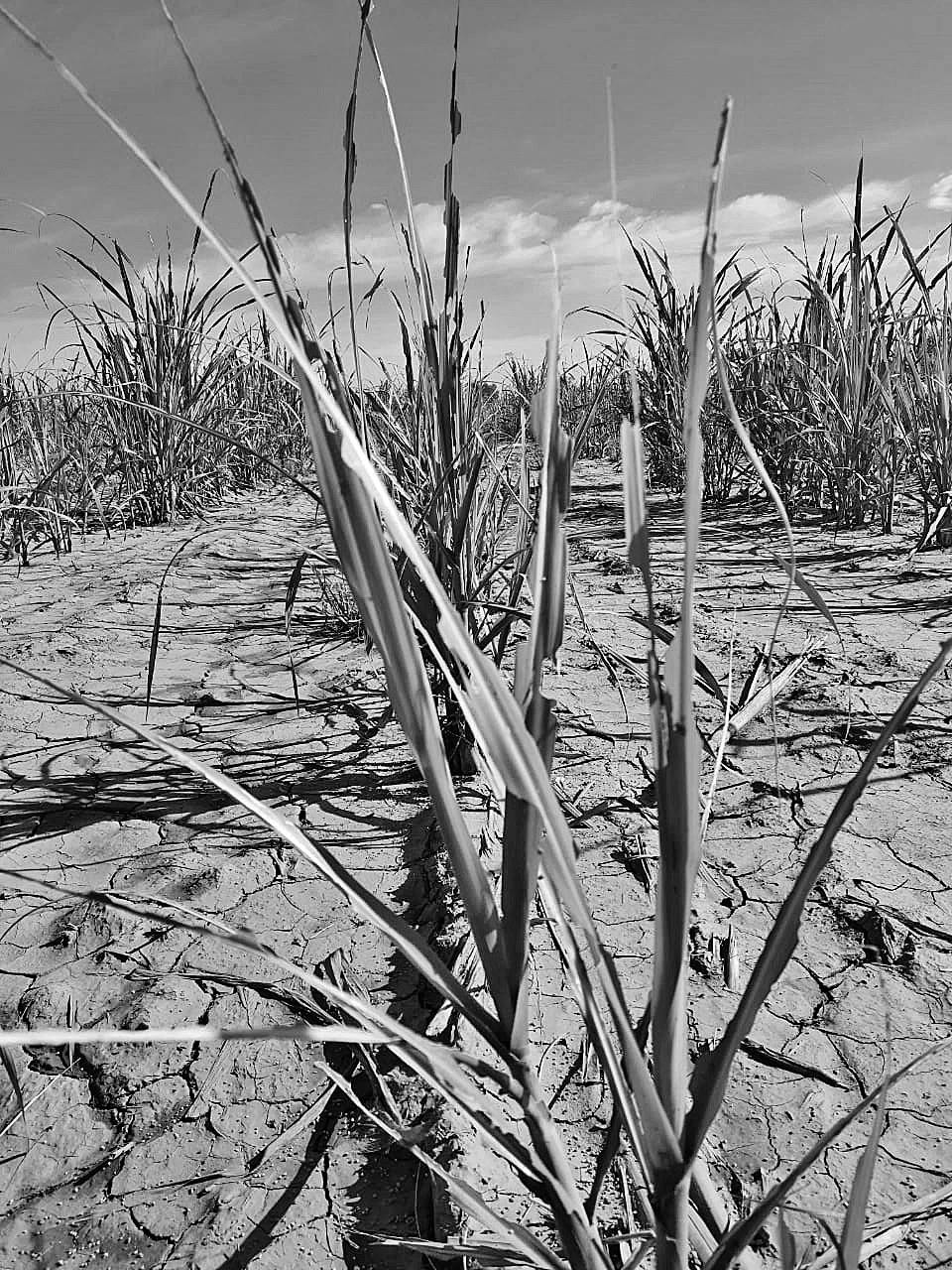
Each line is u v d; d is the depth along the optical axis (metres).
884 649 3.27
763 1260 1.20
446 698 2.50
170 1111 1.54
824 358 5.41
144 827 2.36
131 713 3.05
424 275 2.09
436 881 2.03
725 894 2.00
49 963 1.88
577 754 2.63
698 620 3.72
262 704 3.10
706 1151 1.39
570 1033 1.63
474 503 2.64
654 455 6.77
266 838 2.29
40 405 6.23
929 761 2.48
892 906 1.92
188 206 0.59
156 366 6.00
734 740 2.66
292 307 0.71
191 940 1.93
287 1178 1.40
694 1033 1.62
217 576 4.79
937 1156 1.35
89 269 5.68
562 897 0.71
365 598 0.73
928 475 5.07
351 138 0.98
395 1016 1.68
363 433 1.15
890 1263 1.19
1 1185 1.42
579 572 4.69
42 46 0.52
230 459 7.32
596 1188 0.96
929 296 4.29
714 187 0.57
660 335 6.09
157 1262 1.28
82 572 4.90
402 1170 1.39
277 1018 1.70
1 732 2.93
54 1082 1.61
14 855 2.25
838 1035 1.60
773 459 5.86
